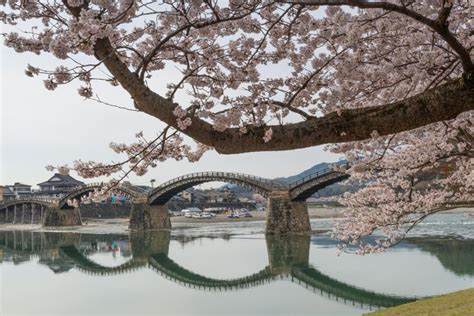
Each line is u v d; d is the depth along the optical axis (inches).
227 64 285.4
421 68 332.2
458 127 423.2
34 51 228.4
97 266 1792.6
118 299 1211.9
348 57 326.0
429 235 2223.2
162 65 288.8
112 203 5349.4
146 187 4033.0
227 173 2933.1
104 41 204.5
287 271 1513.3
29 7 221.1
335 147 434.9
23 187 6245.1
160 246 2370.8
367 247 613.9
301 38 315.6
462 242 1921.8
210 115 247.8
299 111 256.4
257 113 265.6
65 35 192.9
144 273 1617.9
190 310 1074.7
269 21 291.3
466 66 216.2
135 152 289.7
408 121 225.5
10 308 1115.9
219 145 237.3
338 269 1481.3
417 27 311.7
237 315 1011.9
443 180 594.6
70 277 1557.6
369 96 364.5
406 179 617.6
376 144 497.7
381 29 308.3
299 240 2326.5
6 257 2080.5
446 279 1227.9
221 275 1535.4
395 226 603.8
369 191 620.4
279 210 2701.8
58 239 2915.8
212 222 4338.1
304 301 1110.4
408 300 1042.1
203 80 278.5
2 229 4052.7
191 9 253.8
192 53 261.1
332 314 970.7
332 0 211.3
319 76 327.6
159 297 1230.3
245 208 6299.2
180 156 297.6
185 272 1612.9
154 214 3447.3
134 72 218.2
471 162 547.8
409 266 1440.7
